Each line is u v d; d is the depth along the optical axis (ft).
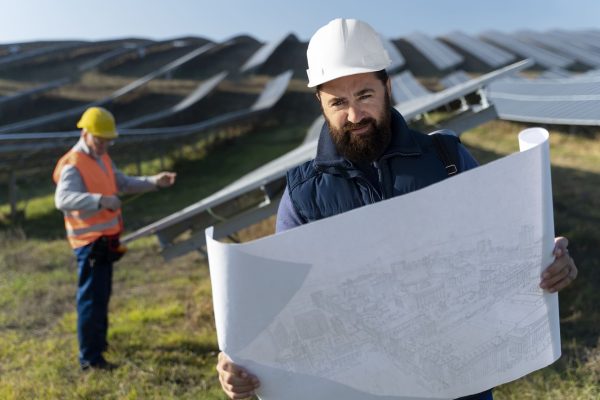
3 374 15.79
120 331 18.39
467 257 5.02
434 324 5.11
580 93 44.34
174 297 22.31
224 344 4.96
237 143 73.05
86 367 15.74
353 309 4.94
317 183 5.73
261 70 128.88
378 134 5.37
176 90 111.55
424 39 146.20
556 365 13.33
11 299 22.68
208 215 18.48
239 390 5.09
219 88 113.19
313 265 4.76
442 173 5.55
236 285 4.71
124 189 16.97
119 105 101.60
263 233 29.68
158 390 14.33
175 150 64.64
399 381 5.21
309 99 99.50
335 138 5.50
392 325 5.05
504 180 4.93
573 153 45.47
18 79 115.03
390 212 4.77
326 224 4.69
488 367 5.33
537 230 5.12
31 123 73.61
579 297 17.35
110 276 15.96
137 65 135.54
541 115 41.86
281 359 5.01
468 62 121.39
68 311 21.34
